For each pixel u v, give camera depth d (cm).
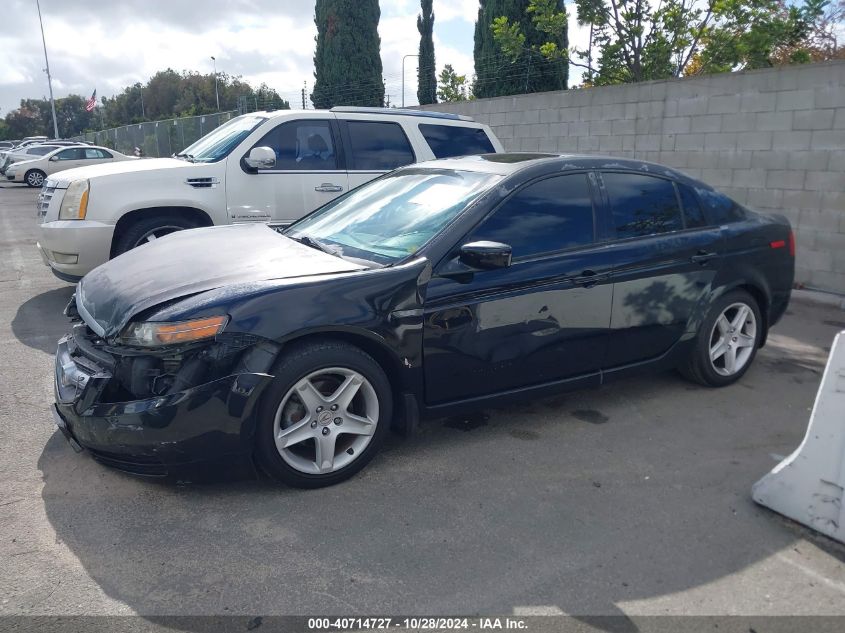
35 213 1576
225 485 342
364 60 2209
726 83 845
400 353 350
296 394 330
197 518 313
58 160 2477
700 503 339
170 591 264
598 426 428
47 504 322
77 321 393
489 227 383
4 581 267
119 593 262
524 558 290
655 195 454
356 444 351
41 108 10644
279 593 264
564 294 397
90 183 626
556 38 1425
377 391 349
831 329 662
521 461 378
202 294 322
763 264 496
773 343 615
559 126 1070
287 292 324
